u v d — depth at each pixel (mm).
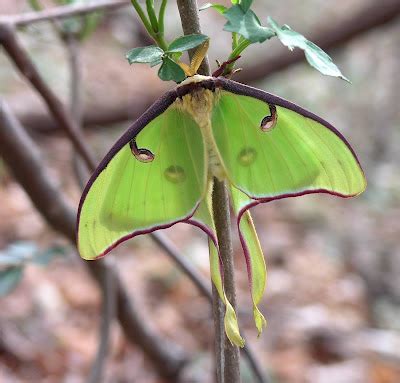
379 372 1150
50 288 1220
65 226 673
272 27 347
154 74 2094
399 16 1399
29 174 639
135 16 2152
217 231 397
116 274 743
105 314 738
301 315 1264
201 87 372
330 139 375
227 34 2371
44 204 660
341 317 1301
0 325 1119
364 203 1751
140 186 385
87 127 1527
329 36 1430
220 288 378
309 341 1210
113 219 383
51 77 1730
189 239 1466
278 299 1326
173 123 381
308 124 376
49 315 1167
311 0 2469
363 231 1616
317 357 1188
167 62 365
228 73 387
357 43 2129
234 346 404
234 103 379
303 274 1413
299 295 1349
